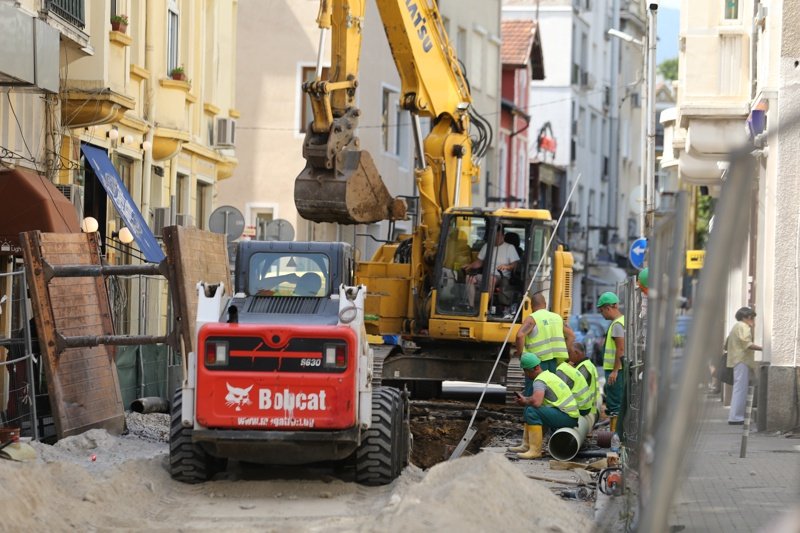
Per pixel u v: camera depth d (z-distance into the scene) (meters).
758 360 22.70
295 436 14.35
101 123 25.50
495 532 10.84
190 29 33.59
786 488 13.68
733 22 28.16
